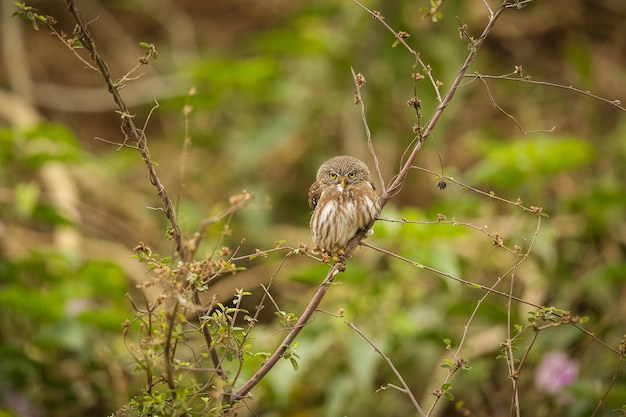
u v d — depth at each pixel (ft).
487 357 39.24
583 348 38.47
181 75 47.03
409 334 35.47
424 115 44.16
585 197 42.55
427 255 36.19
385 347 35.27
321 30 50.49
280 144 48.83
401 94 47.42
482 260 41.01
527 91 53.21
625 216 44.16
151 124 55.62
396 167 48.21
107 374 37.96
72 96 56.44
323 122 50.29
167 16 59.00
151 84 56.49
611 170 47.14
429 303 38.75
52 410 37.93
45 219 41.24
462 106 53.16
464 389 38.32
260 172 49.67
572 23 56.85
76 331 36.91
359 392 38.17
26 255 44.01
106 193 50.11
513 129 51.75
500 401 37.99
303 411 37.88
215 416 20.40
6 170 44.01
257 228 45.50
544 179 43.09
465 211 39.58
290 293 44.14
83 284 39.93
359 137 47.93
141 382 37.88
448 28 44.93
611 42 55.93
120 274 39.19
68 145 40.81
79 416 37.96
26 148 44.78
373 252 40.34
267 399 36.50
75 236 44.73
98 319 36.78
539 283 40.11
